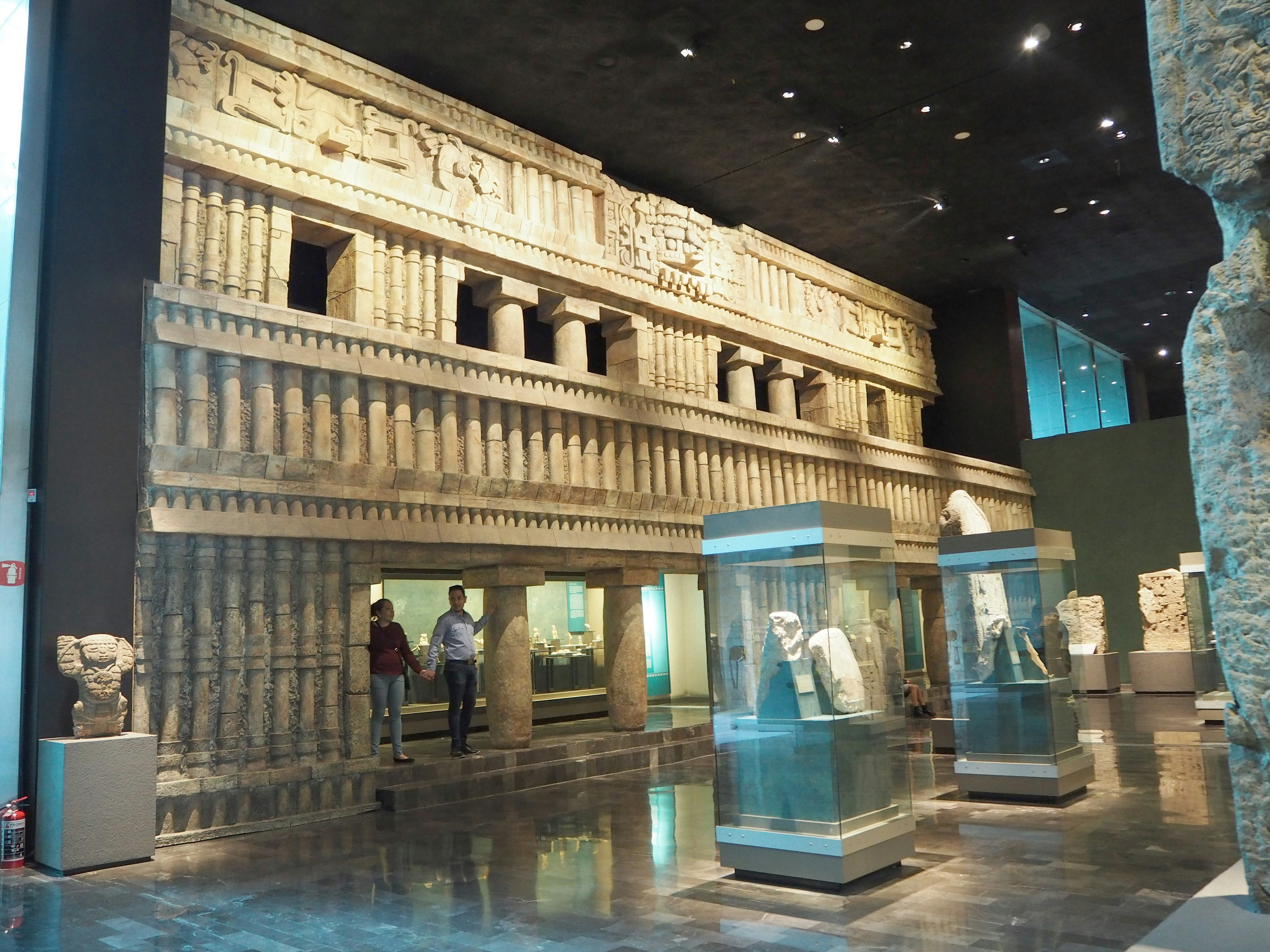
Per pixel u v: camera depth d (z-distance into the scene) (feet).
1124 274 70.03
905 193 53.31
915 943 16.47
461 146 39.88
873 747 21.20
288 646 30.48
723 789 21.61
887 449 60.49
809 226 56.95
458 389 36.94
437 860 24.13
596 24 37.09
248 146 32.63
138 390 28.35
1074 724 29.68
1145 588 65.57
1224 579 12.46
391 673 33.88
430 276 38.01
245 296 32.86
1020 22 38.83
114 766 24.84
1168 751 37.42
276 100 34.30
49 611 25.73
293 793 29.86
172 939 18.40
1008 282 70.49
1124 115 46.55
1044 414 78.69
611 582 43.55
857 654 21.02
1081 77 43.01
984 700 29.35
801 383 60.75
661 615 62.75
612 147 46.37
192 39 32.37
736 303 51.90
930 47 40.16
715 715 21.72
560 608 53.93
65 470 26.45
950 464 65.41
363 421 34.37
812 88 42.47
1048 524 73.26
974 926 17.25
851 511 21.20
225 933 18.67
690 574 47.26
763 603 20.93
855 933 17.10
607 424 43.70
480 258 39.99
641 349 46.65
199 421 29.50
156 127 29.78
